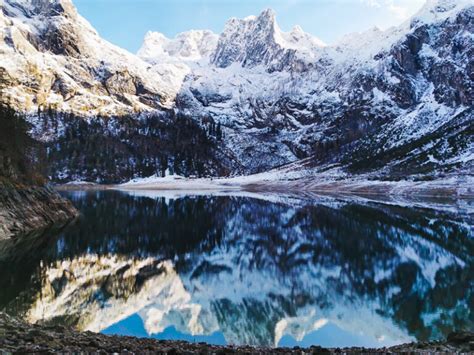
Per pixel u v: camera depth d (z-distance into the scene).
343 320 22.22
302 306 24.95
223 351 12.22
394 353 12.55
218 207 91.94
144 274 31.31
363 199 122.62
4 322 14.20
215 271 34.03
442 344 13.60
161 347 12.61
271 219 70.19
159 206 90.75
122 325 19.80
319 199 122.81
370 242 48.59
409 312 23.72
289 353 12.56
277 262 38.06
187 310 23.25
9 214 44.56
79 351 10.80
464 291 28.17
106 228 52.50
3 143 51.72
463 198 119.94
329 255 41.31
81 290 25.58
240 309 24.14
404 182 149.38
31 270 29.77
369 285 30.06
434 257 40.12
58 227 49.84
